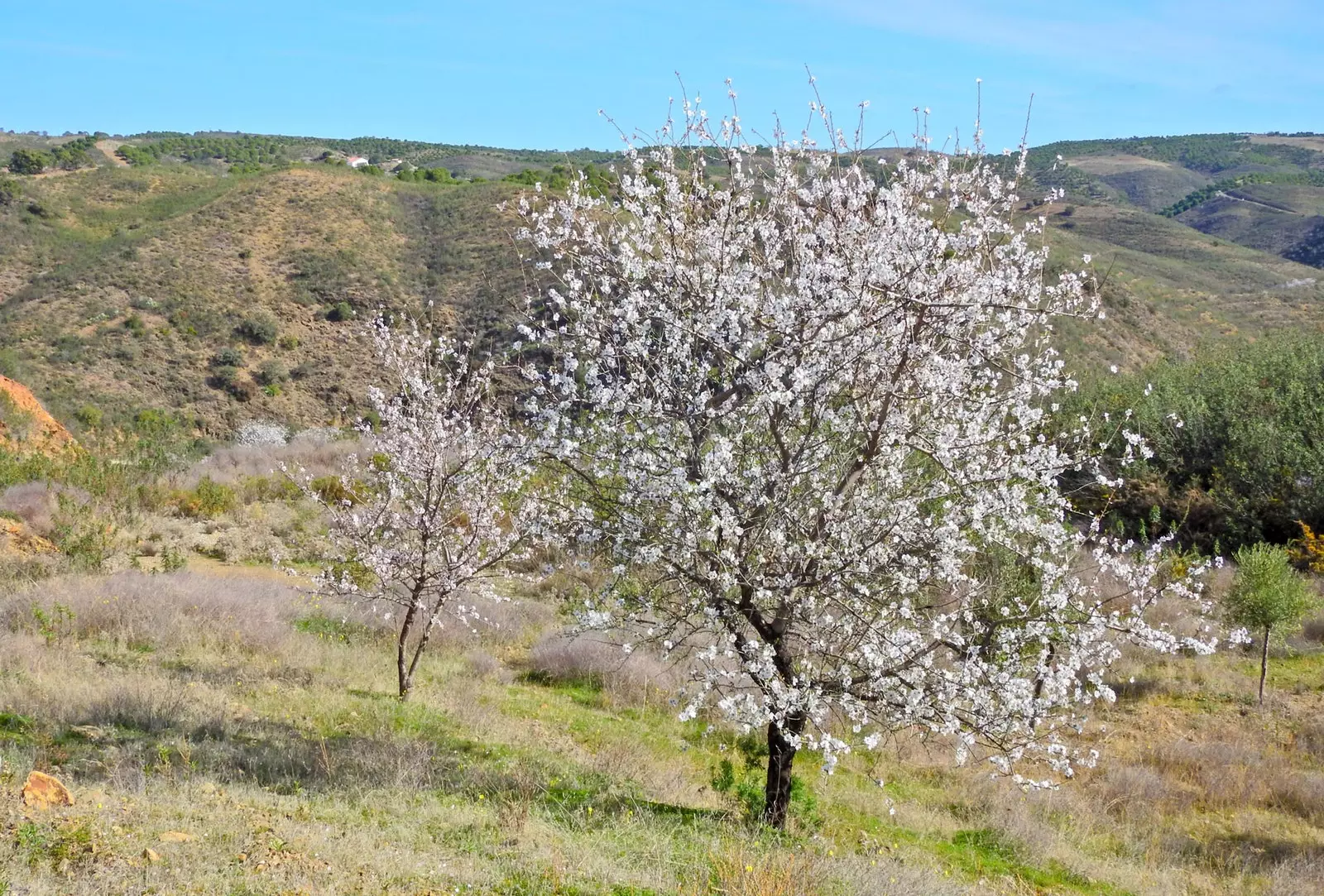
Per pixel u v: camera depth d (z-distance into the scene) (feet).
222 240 186.50
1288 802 37.65
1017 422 27.73
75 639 41.14
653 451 23.81
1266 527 70.74
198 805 21.66
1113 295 140.05
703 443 23.79
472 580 41.22
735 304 23.82
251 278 175.22
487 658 47.67
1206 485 76.79
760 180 25.39
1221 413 79.36
